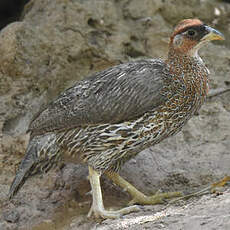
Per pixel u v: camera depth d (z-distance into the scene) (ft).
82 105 32.89
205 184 36.17
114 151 32.89
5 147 38.75
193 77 32.89
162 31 43.80
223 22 46.16
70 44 41.83
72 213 34.91
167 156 38.34
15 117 40.45
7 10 57.88
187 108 32.96
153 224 28.19
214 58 43.21
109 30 43.01
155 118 32.40
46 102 41.01
